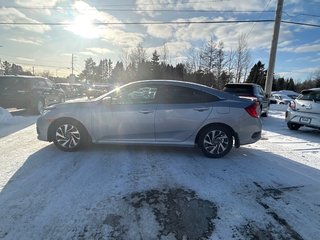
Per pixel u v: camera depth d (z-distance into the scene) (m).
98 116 4.87
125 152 5.09
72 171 4.05
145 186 3.58
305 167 4.62
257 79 51.09
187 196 3.33
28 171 4.04
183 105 4.84
